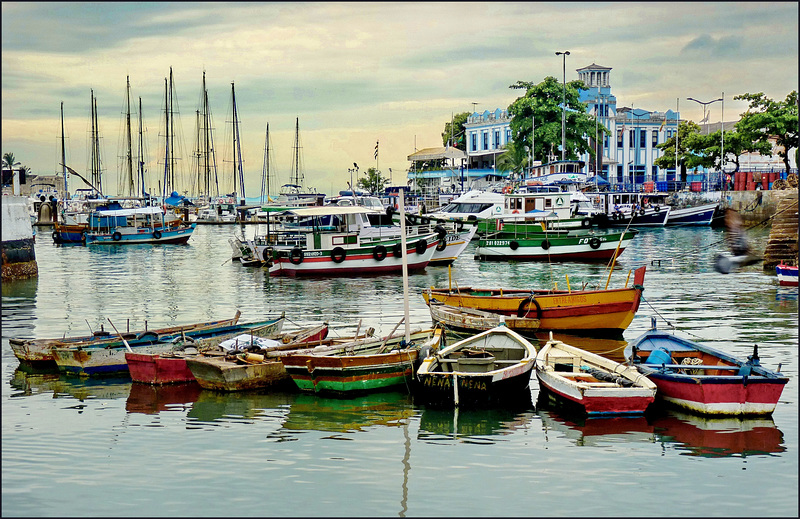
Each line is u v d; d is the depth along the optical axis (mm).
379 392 20266
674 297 35219
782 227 45500
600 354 24359
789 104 82938
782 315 30312
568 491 14305
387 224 50250
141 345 23188
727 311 31328
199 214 113375
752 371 18688
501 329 21812
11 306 35094
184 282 43688
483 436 17047
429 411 18812
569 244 51688
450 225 55062
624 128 106500
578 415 18359
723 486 14461
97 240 72812
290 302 35469
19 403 19516
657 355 20031
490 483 14633
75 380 21625
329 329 28359
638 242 64562
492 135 116250
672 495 14117
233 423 17969
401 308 33281
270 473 15141
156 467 15461
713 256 53125
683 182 96312
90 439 16969
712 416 17766
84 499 14109
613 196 89000
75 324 30453
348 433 17281
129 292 39656
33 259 46688
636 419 17953
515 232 55469
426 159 118000
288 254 45562
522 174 97438
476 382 18781
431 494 14203
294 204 56938
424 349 20906
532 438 16906
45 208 106000
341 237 46500
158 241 73438
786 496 14055
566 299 26859
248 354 20734
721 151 86500
